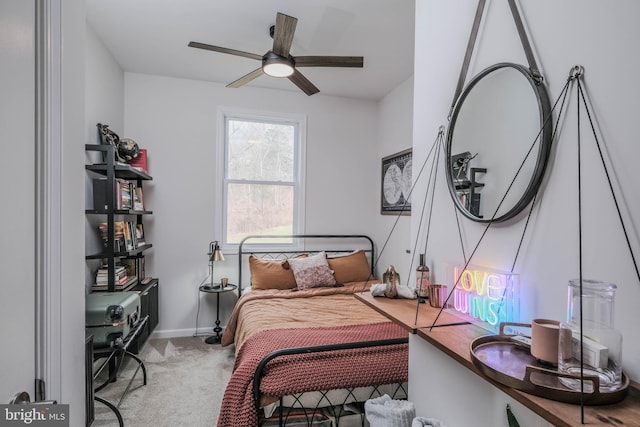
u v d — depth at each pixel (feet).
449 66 3.76
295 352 4.92
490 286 2.99
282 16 6.07
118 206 8.48
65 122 2.51
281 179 12.50
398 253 11.51
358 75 10.82
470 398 3.06
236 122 12.04
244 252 11.91
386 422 3.82
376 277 12.86
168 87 11.12
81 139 2.82
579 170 2.28
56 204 2.31
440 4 3.93
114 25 8.07
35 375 2.07
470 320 3.23
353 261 11.60
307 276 10.52
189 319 11.37
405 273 11.06
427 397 3.75
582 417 1.69
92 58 8.26
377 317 7.63
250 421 4.58
